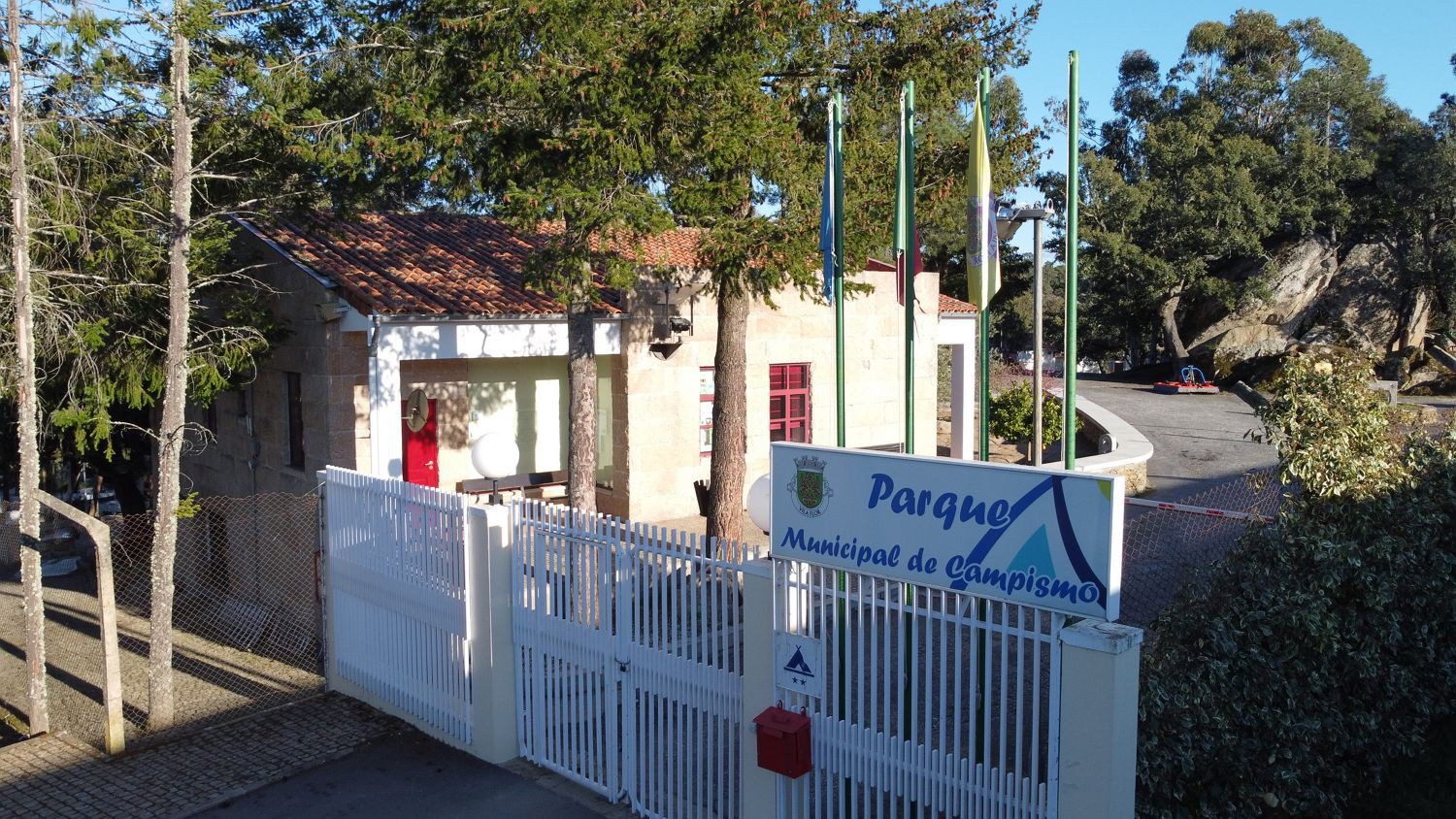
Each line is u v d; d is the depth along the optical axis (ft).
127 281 37.91
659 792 22.13
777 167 35.29
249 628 42.68
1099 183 127.24
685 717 21.79
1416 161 119.14
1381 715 22.59
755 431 55.52
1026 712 24.85
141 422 58.85
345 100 35.50
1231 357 119.55
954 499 17.20
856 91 39.86
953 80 40.04
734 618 20.59
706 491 49.42
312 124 33.53
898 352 61.52
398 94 33.35
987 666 16.80
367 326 38.42
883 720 18.08
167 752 27.71
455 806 23.47
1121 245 124.16
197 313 41.14
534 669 25.63
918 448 63.31
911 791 17.79
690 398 52.70
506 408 53.42
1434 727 24.90
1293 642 20.84
